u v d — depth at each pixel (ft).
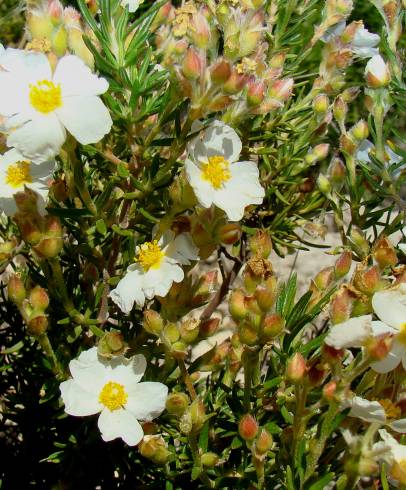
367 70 0.84
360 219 0.89
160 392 0.68
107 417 0.68
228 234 0.67
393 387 0.67
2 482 0.90
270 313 0.64
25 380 0.94
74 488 0.86
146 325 0.66
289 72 0.98
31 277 0.79
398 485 0.63
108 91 0.75
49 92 0.64
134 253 0.71
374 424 0.61
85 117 0.64
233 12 0.75
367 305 0.65
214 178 0.65
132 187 0.78
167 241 0.69
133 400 0.69
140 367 0.70
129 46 0.74
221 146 0.67
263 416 0.78
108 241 0.86
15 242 0.75
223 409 0.81
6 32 1.42
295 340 0.81
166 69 0.76
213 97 0.65
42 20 0.68
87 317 0.76
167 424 0.78
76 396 0.68
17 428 0.98
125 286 0.69
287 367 0.63
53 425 0.87
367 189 0.91
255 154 0.96
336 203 0.88
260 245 0.65
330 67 0.92
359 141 0.85
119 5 0.75
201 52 0.66
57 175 0.79
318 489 0.65
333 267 0.78
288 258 1.47
